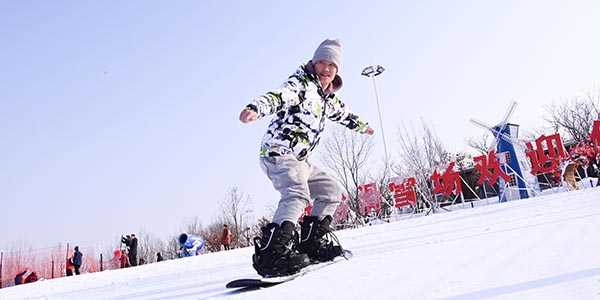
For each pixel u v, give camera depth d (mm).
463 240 2152
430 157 23734
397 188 18828
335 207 2428
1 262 22844
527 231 2010
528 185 14180
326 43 2494
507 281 957
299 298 1194
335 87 2639
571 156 14961
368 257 2141
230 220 31250
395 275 1327
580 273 919
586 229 1649
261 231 1965
